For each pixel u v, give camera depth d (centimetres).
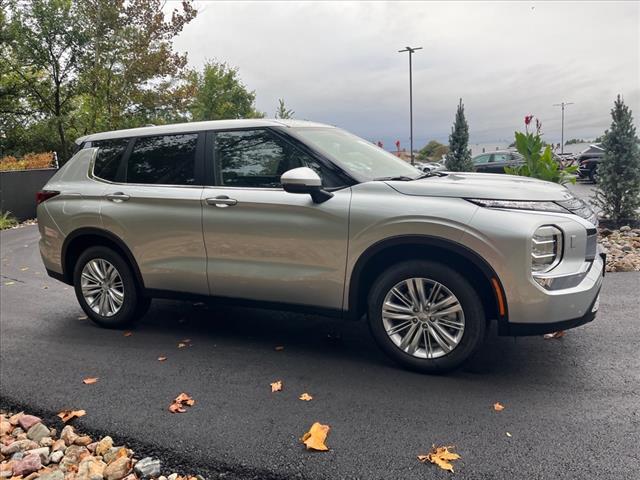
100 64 2158
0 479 274
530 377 346
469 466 253
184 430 300
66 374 388
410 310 353
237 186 406
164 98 2147
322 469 258
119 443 294
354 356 397
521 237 313
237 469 263
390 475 250
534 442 270
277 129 399
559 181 825
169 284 439
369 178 378
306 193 360
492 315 342
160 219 430
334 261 366
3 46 2358
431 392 330
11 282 709
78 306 580
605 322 441
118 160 472
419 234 336
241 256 400
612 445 264
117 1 2028
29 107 2630
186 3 2077
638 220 893
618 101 888
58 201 491
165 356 414
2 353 436
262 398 334
